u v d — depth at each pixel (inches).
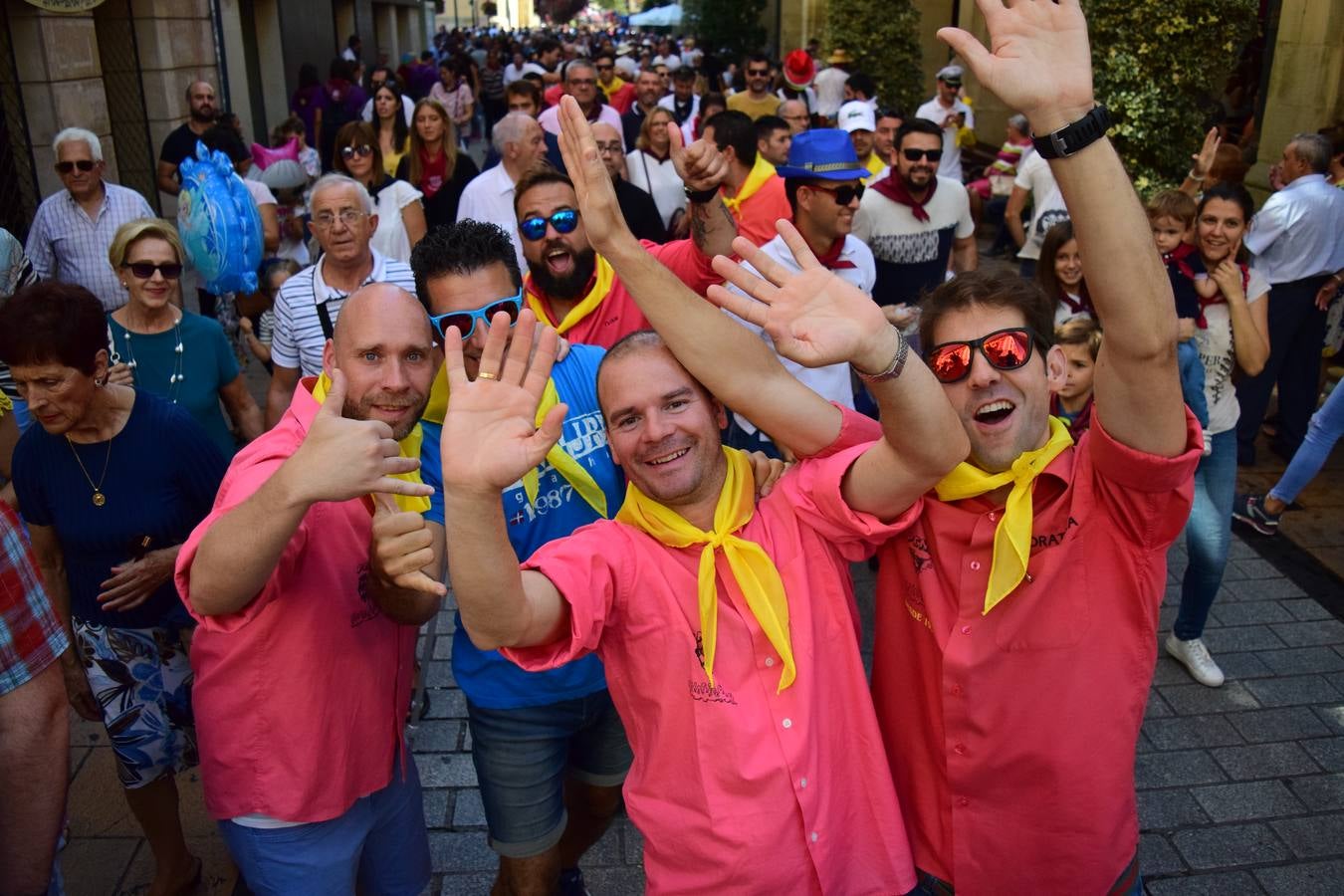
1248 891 138.3
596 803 126.6
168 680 127.7
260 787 97.0
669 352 83.4
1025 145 476.4
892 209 235.0
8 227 360.8
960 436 79.3
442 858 144.2
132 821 151.9
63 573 128.6
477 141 912.9
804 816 80.6
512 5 4003.4
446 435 69.6
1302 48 383.9
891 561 92.4
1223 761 163.3
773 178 230.7
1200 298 183.8
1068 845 87.1
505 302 108.2
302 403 99.3
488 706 112.2
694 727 81.2
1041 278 193.8
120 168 481.4
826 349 72.3
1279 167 298.0
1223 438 179.3
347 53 934.4
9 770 82.4
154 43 470.0
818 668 84.1
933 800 91.7
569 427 115.3
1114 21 349.7
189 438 125.0
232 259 211.2
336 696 98.1
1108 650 85.9
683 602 82.0
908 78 634.8
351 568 98.3
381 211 266.5
